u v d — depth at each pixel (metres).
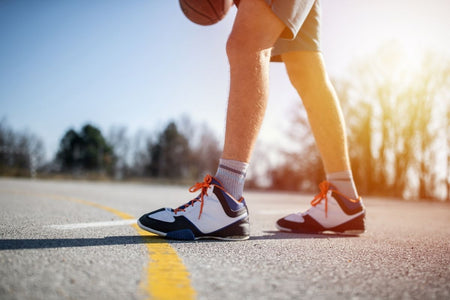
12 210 2.91
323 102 2.21
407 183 19.53
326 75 2.25
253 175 28.66
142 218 1.78
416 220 3.77
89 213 3.00
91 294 0.83
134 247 1.45
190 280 0.98
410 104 19.42
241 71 1.64
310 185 25.20
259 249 1.55
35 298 0.79
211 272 1.08
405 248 1.74
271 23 1.64
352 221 2.23
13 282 0.89
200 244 1.63
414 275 1.16
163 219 1.75
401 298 0.91
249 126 1.70
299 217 2.30
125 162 46.12
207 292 0.88
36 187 9.56
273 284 0.98
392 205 8.46
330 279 1.06
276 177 27.38
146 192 9.75
